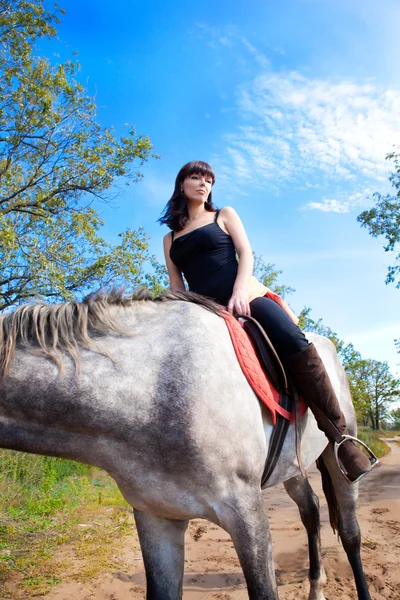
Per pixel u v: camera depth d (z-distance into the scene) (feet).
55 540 15.37
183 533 7.13
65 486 23.86
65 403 5.92
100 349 6.22
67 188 49.34
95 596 10.99
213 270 8.12
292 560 14.05
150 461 6.03
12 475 22.17
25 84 45.65
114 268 47.01
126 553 14.39
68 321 6.26
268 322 7.53
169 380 6.15
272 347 7.23
